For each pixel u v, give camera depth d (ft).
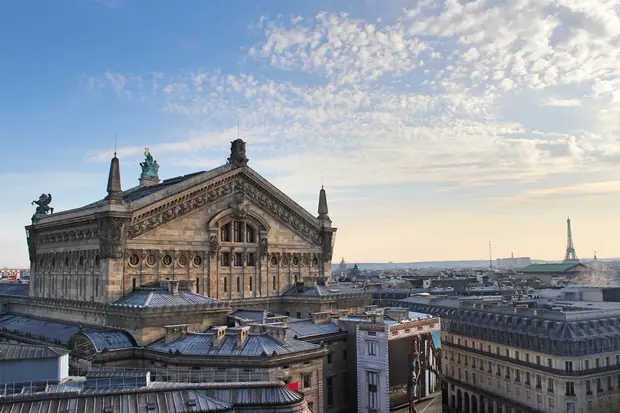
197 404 172.04
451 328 463.83
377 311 327.47
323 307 329.93
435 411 310.65
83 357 249.96
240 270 327.47
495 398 403.95
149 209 285.64
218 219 315.78
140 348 252.21
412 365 297.74
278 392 189.78
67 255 319.68
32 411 155.12
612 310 403.13
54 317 329.11
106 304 271.49
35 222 355.15
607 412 330.34
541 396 361.10
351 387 306.35
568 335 349.00
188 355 239.09
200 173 334.03
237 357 237.25
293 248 357.82
